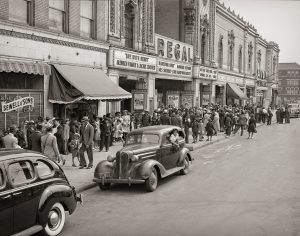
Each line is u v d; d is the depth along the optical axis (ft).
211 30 128.88
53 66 56.70
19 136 45.21
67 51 60.80
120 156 36.27
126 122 69.15
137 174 35.94
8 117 50.62
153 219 27.48
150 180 35.91
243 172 44.68
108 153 57.36
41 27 55.62
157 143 39.91
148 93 88.53
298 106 175.22
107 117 60.95
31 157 24.16
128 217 28.14
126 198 33.96
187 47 110.93
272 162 51.72
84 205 31.81
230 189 36.24
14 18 51.80
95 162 50.06
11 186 22.11
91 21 69.26
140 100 87.76
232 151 63.82
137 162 36.47
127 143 41.14
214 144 74.84
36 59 54.29
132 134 41.37
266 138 85.30
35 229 23.11
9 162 22.57
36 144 40.34
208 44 127.65
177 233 24.32
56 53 58.39
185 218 27.45
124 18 78.59
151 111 90.22
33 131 43.78
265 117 128.77
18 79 51.96
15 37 50.52
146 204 31.73
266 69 199.31
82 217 28.37
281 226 25.34
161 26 118.32
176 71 104.01
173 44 102.37
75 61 62.75
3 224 21.35
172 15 116.78
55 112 58.95
